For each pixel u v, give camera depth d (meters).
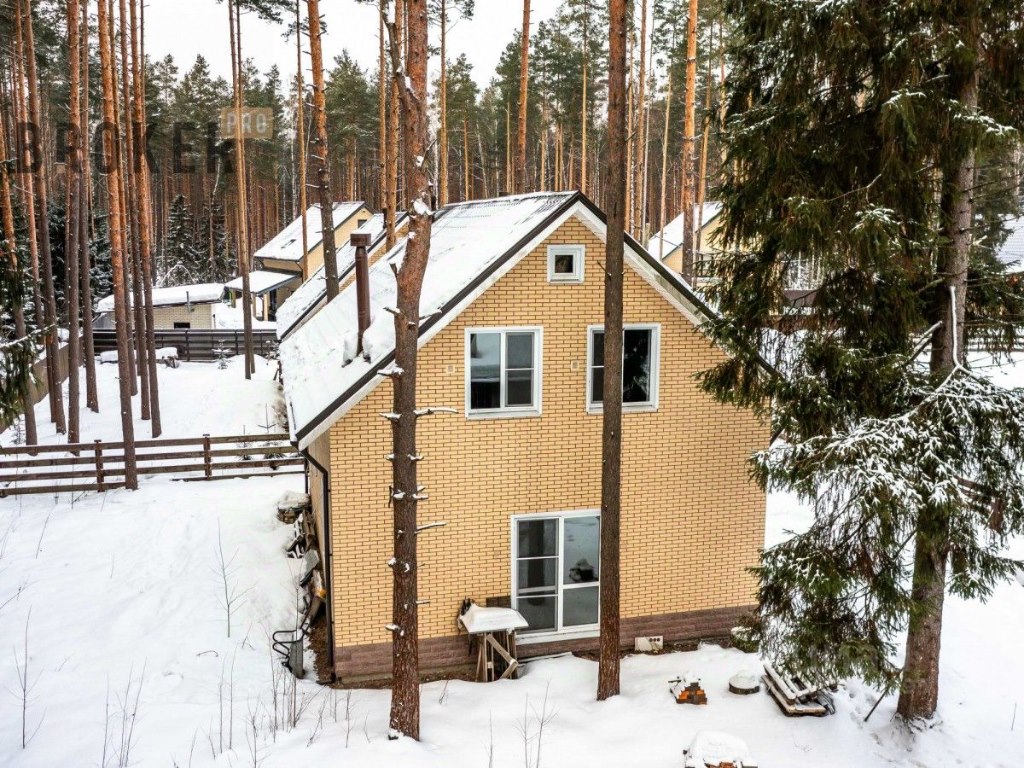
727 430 13.39
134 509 18.59
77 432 22.75
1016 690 11.84
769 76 9.91
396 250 19.73
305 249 40.97
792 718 10.79
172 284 68.62
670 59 39.78
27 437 22.34
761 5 9.21
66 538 16.83
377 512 11.86
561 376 12.56
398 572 9.68
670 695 11.33
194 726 10.15
